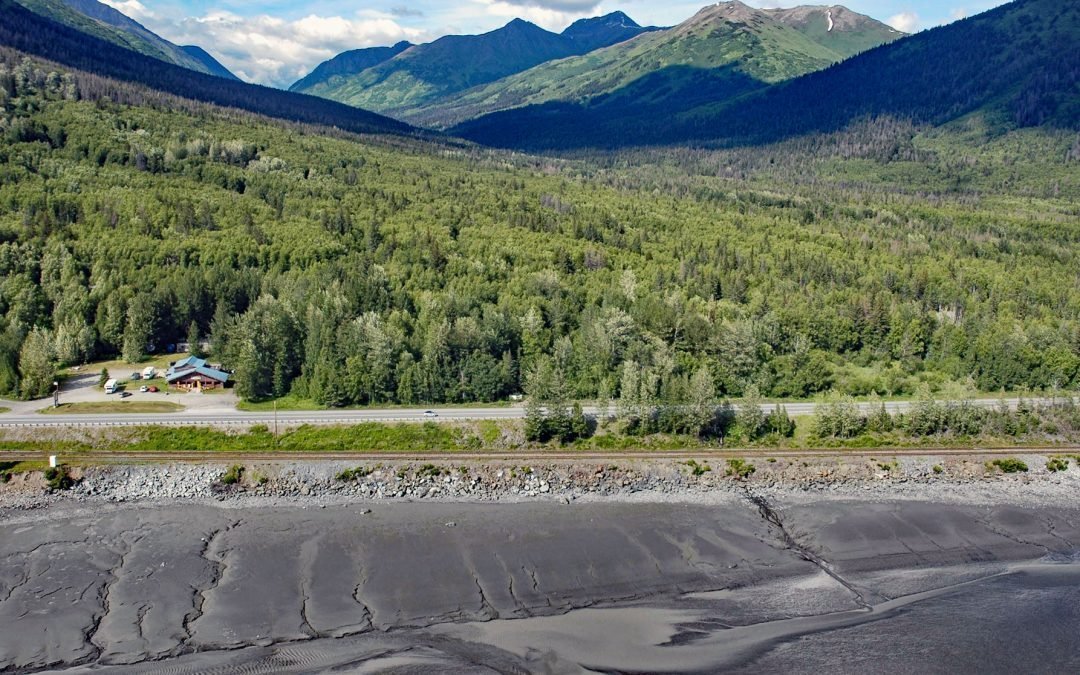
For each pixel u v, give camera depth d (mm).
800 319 154625
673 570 85062
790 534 94062
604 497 101875
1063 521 98312
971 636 74000
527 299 148250
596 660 69438
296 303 139625
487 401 126688
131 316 140875
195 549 85812
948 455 112125
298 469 102438
